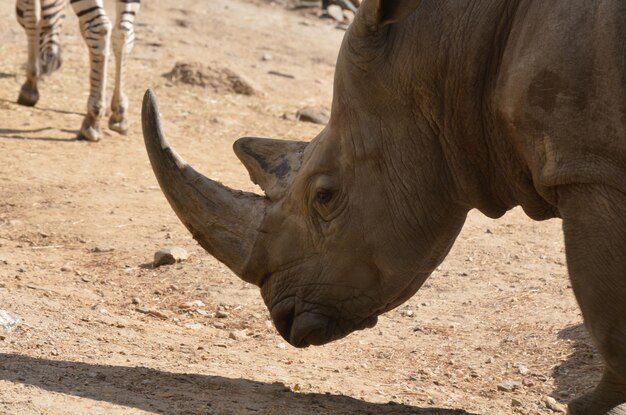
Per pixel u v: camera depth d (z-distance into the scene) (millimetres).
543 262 11547
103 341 8312
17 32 22250
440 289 10703
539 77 5750
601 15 5574
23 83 18516
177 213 6770
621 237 5695
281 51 23328
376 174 6395
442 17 6242
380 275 6527
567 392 8148
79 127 16438
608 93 5570
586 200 5750
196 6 26047
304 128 17766
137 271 10938
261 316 9805
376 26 6219
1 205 12859
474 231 12617
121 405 6566
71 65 20125
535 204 6445
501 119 6074
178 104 18344
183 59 21375
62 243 11766
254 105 18891
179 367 7797
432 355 8969
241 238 6668
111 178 14117
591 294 5852
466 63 6168
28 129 16094
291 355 8727
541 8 5852
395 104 6344
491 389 8180
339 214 6449
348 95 6410
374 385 7969
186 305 9945
